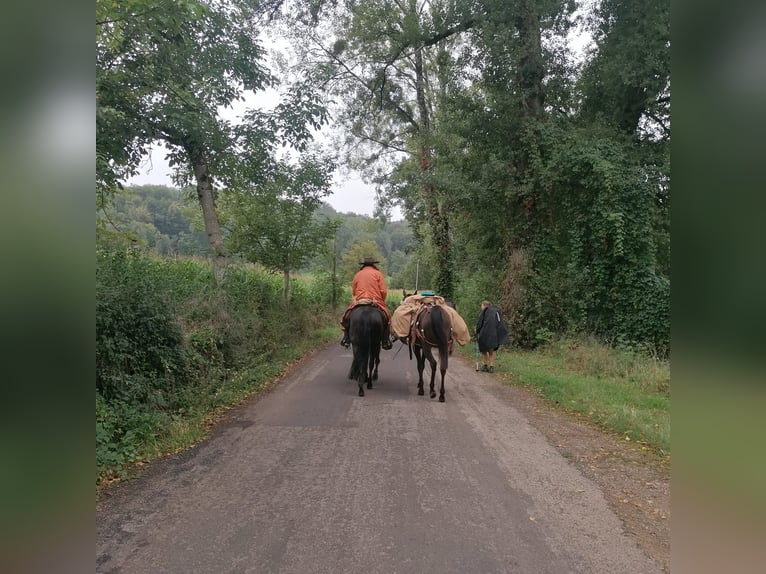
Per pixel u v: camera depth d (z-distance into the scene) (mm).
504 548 3840
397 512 4418
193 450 6047
